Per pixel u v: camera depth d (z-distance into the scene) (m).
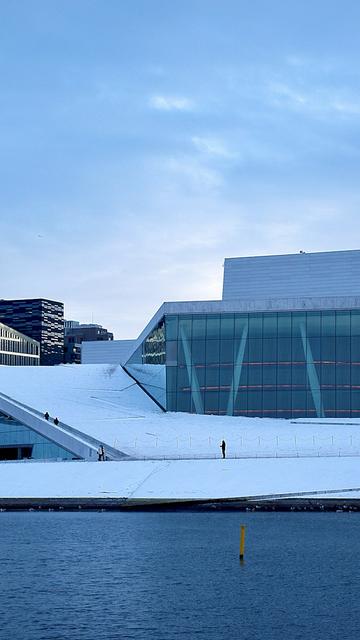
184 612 34.16
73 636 31.20
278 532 51.06
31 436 82.81
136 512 60.00
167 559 43.47
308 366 91.88
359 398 91.06
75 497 62.22
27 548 46.22
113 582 38.72
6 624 32.62
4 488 64.56
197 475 65.25
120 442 76.94
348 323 91.62
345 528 52.50
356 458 68.06
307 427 84.31
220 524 54.31
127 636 31.22
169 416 90.56
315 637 31.22
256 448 74.50
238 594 36.75
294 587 37.94
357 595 36.62
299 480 64.00
